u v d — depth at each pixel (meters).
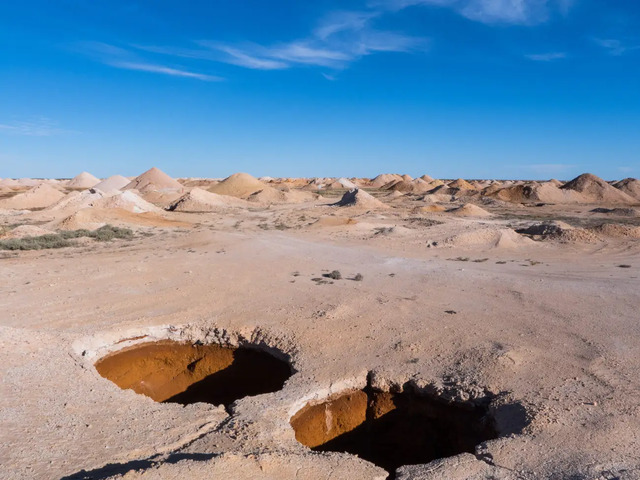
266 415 7.98
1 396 8.13
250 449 6.75
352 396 9.52
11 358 9.59
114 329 12.03
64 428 7.32
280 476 5.91
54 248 26.16
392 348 10.89
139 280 18.02
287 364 11.00
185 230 33.84
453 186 88.06
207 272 19.48
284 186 106.75
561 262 21.70
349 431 9.36
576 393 8.34
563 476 6.03
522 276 18.39
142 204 45.22
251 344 12.03
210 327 12.45
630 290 15.77
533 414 7.65
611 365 9.57
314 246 27.11
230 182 81.75
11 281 17.78
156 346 12.41
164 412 8.12
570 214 51.59
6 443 6.76
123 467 6.22
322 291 16.25
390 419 9.47
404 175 130.00
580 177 78.31
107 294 15.87
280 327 12.34
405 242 28.25
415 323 12.62
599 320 12.62
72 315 13.39
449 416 9.01
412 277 18.52
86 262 21.59
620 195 72.62
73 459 6.46
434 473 6.31
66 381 9.04
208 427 7.63
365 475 6.27
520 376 9.16
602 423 7.26
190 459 6.07
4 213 43.06
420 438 9.21
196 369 12.18
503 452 6.73
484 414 8.55
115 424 7.58
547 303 14.42
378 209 52.97
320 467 6.30
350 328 12.23
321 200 70.56
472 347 10.75
